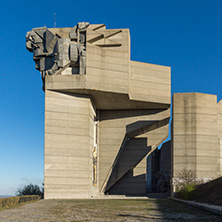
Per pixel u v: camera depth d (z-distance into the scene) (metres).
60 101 34.62
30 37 37.75
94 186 38.62
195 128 37.50
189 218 13.98
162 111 43.03
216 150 37.53
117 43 38.22
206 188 28.25
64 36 37.97
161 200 30.31
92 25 38.69
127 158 44.62
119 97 37.56
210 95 38.72
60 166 33.41
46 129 33.69
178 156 37.19
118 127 43.22
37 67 37.56
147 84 40.31
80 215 14.80
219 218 14.06
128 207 20.00
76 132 34.69
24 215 14.63
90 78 34.50
